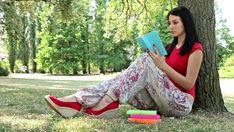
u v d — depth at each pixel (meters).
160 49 4.22
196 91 5.36
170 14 4.56
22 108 5.43
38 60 52.00
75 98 4.29
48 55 51.09
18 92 10.31
